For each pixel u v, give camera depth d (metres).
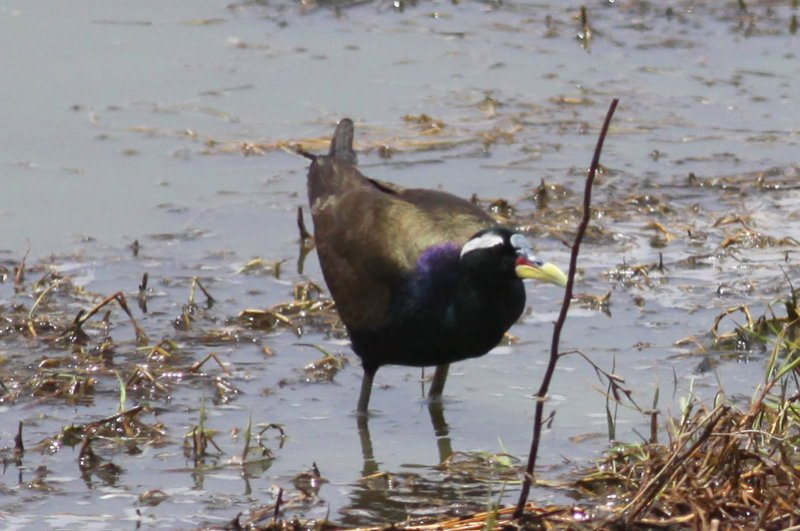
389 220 12.03
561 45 21.52
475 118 19.03
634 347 13.06
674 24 22.08
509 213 16.20
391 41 21.72
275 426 11.40
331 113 19.12
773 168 17.58
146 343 13.06
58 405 11.89
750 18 22.19
